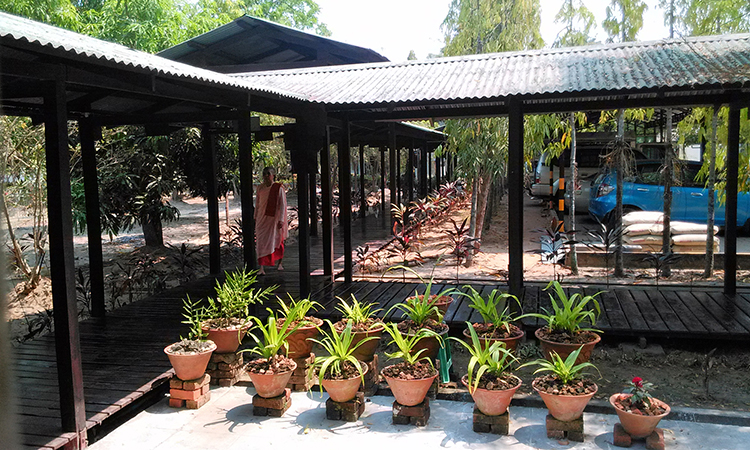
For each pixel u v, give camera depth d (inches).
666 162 336.8
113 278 368.8
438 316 192.9
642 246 379.9
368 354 180.7
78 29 502.6
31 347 216.5
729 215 263.9
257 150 476.7
